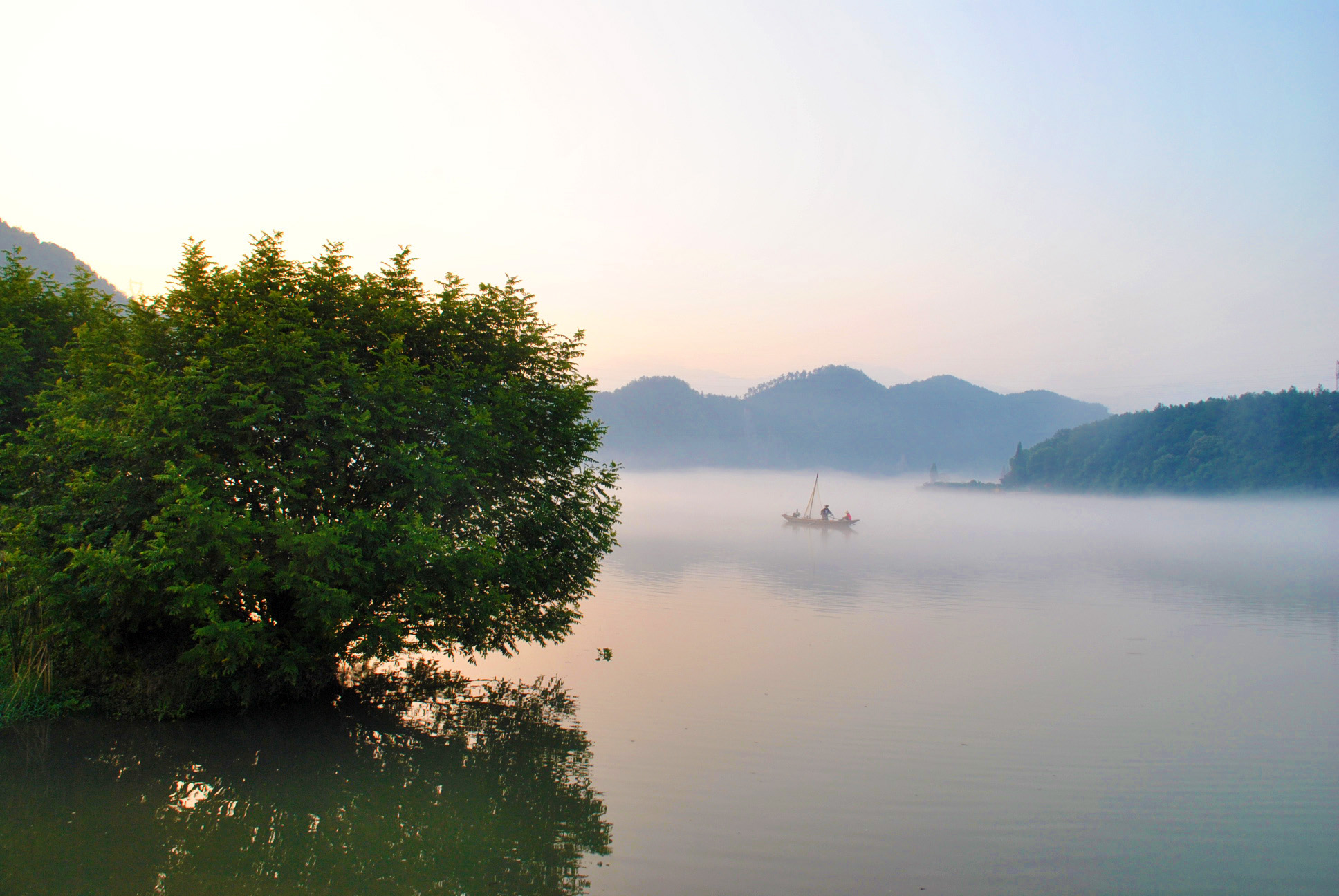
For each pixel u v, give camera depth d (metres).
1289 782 17.52
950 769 18.00
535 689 23.53
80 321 22.20
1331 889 12.57
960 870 13.04
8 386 19.94
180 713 17.50
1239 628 41.19
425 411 18.52
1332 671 30.38
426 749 17.55
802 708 22.84
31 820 13.02
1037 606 47.78
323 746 17.06
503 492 20.94
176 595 15.97
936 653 32.09
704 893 11.90
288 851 12.55
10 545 15.95
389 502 18.23
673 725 20.64
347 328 19.17
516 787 15.87
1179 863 13.51
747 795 16.05
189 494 14.88
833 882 12.46
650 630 34.94
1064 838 14.42
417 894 11.45
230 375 16.66
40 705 17.08
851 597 49.38
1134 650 34.25
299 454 17.45
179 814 13.54
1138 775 17.86
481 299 21.27
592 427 22.83
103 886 11.10
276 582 16.41
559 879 12.15
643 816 14.77
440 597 18.22
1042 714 23.03
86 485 15.62
